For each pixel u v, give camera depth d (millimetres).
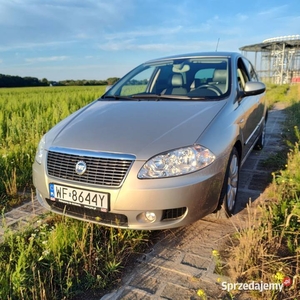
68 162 2529
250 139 3938
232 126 2873
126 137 2514
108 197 2340
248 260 2195
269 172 4285
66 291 2012
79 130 2781
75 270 2225
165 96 3404
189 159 2361
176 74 3777
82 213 2582
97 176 2389
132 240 2582
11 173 4164
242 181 3975
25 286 2000
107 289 2105
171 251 2506
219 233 2742
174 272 2250
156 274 2238
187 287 2090
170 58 4238
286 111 10273
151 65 4199
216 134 2604
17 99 14609
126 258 2416
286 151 5289
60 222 2854
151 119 2766
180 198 2314
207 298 1976
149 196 2283
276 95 16438
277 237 2500
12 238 2467
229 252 2455
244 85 3744
